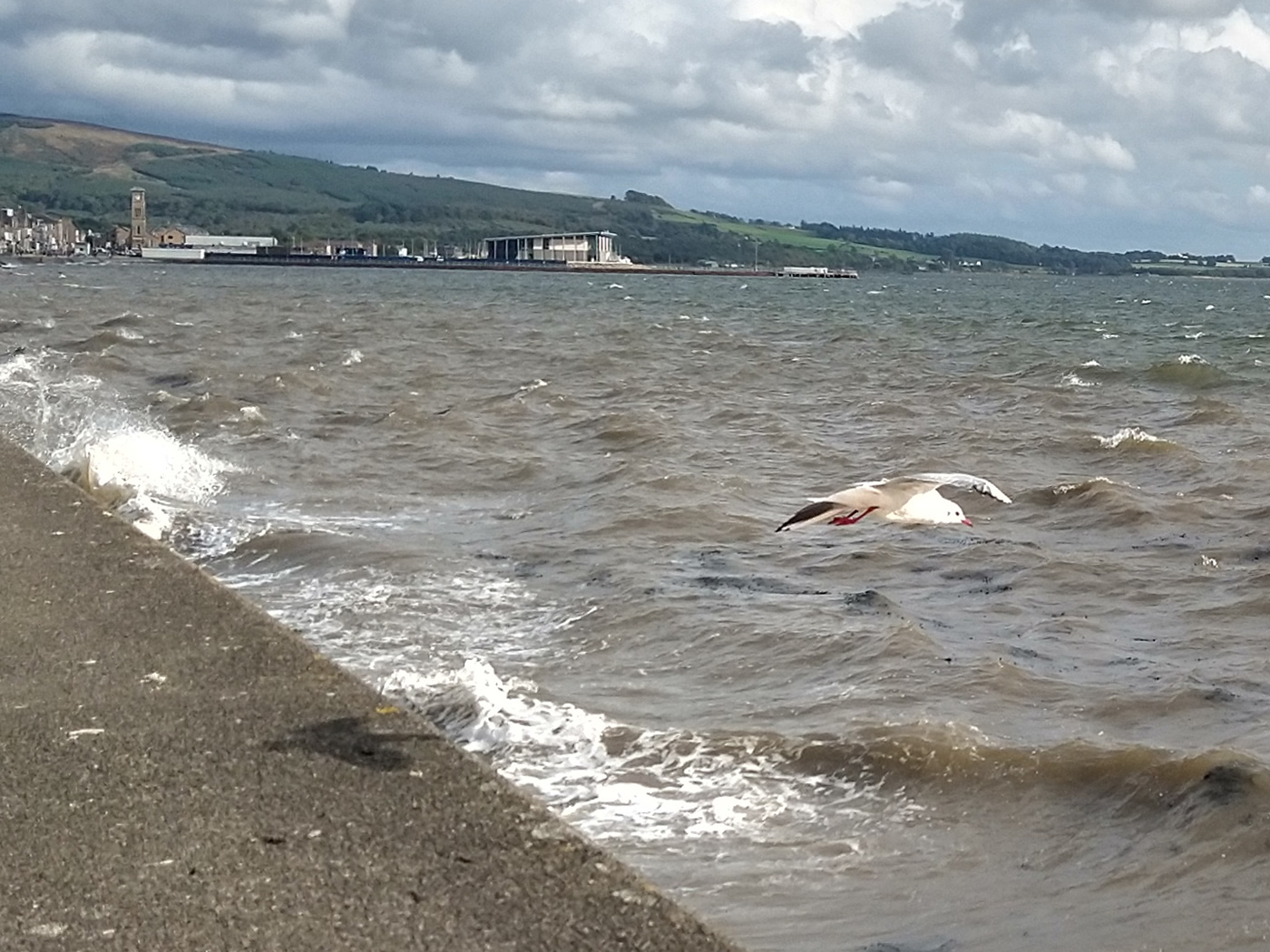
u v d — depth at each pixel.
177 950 4.61
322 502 18.69
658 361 44.25
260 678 7.11
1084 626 13.43
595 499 18.95
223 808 5.63
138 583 8.70
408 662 11.73
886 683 11.37
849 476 22.34
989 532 17.89
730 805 9.05
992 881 8.16
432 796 5.77
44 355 36.34
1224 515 18.92
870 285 187.75
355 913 4.87
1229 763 9.29
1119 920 7.67
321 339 50.16
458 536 16.75
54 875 5.07
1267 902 7.80
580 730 10.08
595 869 5.20
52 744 6.27
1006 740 10.18
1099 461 24.05
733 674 11.63
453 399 31.08
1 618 8.02
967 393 35.69
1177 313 94.56
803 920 7.70
